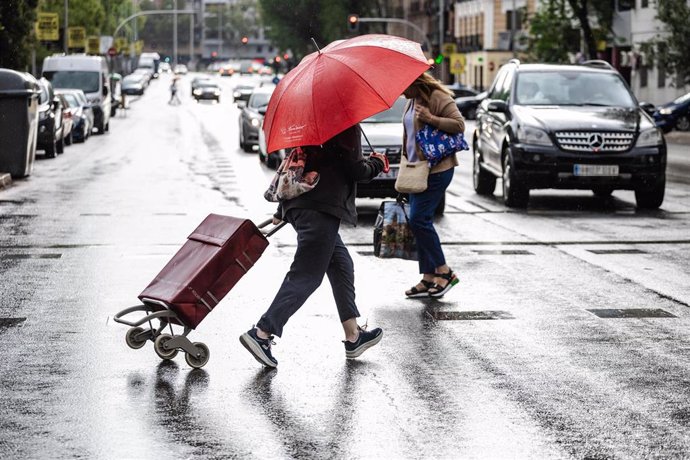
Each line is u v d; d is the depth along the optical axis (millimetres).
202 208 24094
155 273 15531
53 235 19578
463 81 127438
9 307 13148
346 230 20625
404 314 12750
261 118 43469
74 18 105250
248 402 9164
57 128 43656
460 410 8906
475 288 14359
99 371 10180
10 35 53219
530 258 16875
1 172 32344
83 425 8523
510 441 8117
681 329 11914
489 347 11109
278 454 7832
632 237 19281
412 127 13383
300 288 10227
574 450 7910
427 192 13469
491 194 27906
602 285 14555
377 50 10227
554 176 23797
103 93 63125
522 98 25422
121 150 47188
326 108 9922
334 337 11547
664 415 8773
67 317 12578
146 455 7820
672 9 62312
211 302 10312
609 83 25812
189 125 72062
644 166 23812
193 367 10297
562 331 11828
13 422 8602
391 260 16797
